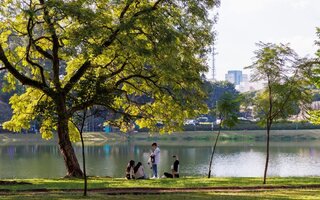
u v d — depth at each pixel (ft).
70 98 66.59
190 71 98.99
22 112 109.40
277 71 79.92
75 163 99.40
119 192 68.80
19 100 109.81
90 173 134.82
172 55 90.48
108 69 99.40
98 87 62.95
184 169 147.13
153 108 111.04
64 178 95.25
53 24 79.56
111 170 143.43
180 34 87.35
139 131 342.03
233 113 102.01
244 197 61.31
